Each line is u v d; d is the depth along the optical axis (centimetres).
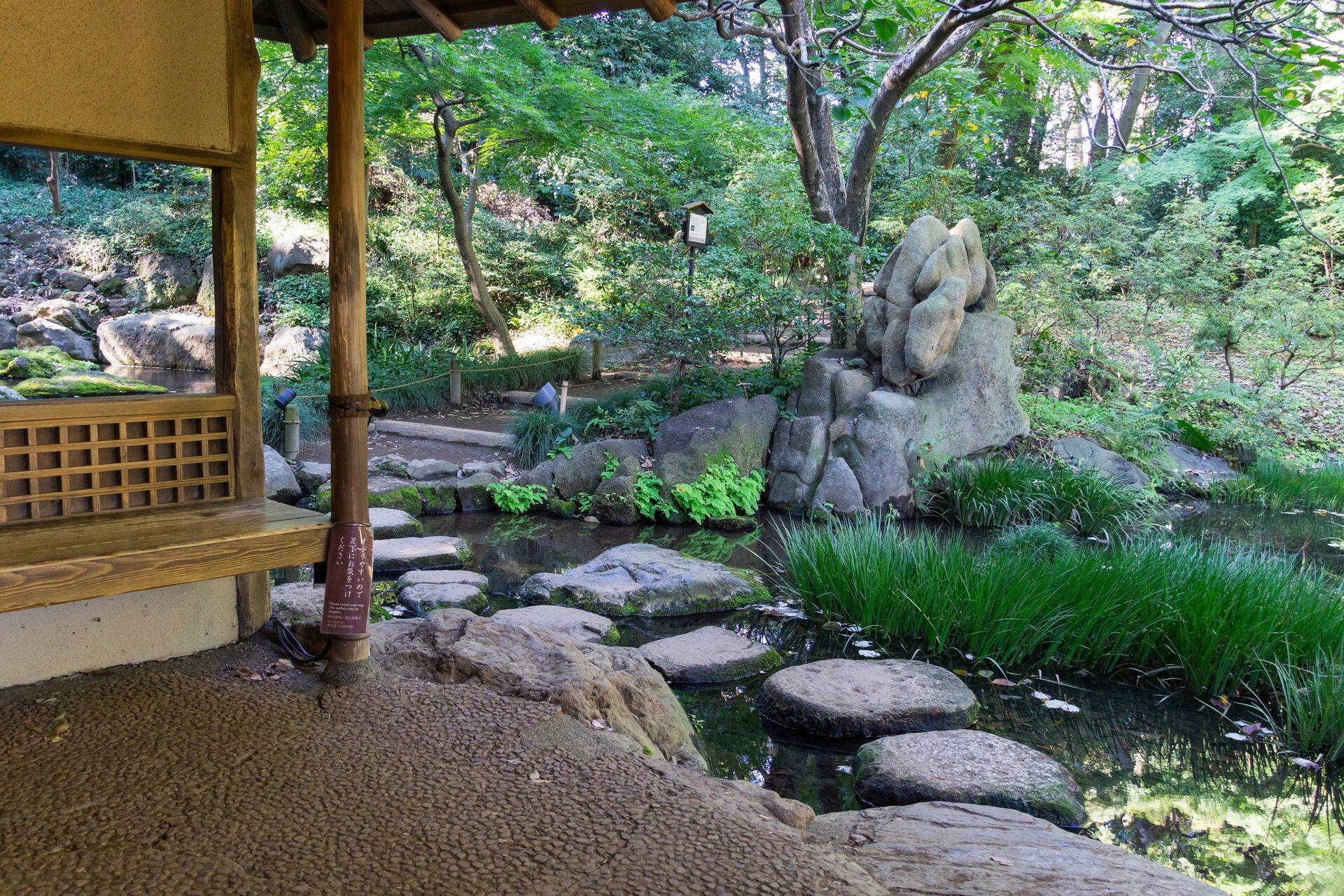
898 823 304
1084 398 1228
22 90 288
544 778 268
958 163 1645
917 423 948
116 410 320
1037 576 575
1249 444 1157
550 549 775
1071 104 1967
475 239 1666
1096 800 391
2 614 303
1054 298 1196
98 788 247
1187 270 1275
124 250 1809
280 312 1586
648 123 1209
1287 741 454
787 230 1064
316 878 214
